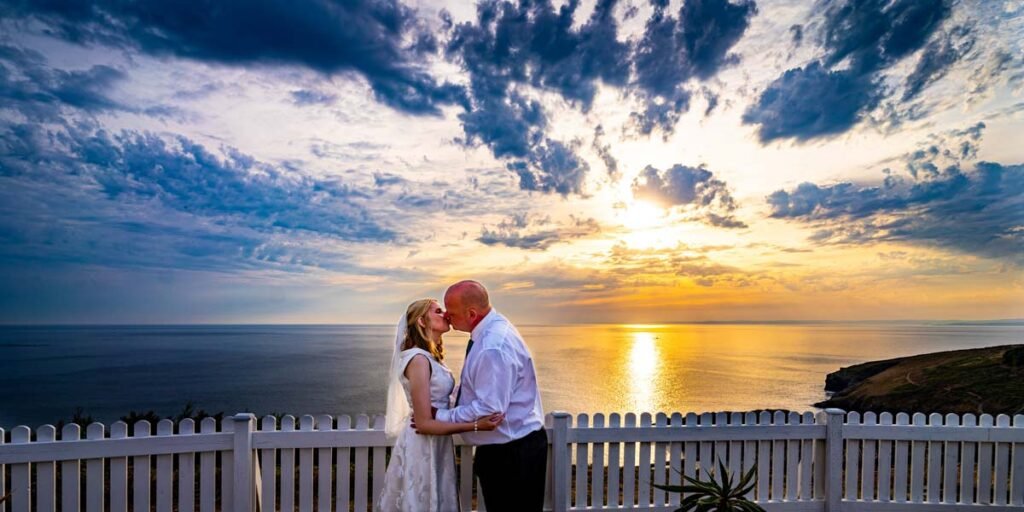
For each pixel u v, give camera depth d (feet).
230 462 14.33
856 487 16.29
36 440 13.03
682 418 16.06
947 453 16.24
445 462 12.16
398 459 12.01
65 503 13.32
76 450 13.19
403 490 11.75
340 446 14.61
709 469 16.01
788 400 75.10
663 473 15.84
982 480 16.12
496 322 12.04
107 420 74.13
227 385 104.58
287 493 14.52
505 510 11.93
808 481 16.37
